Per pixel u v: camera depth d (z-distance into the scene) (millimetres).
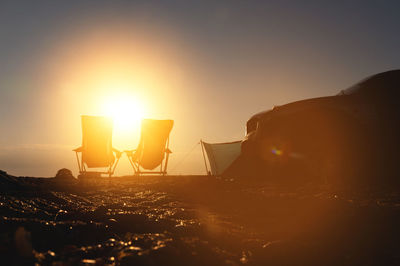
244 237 2605
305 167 6578
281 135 6738
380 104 5949
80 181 8367
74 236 2320
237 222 3250
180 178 8656
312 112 6461
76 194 5801
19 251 1648
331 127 6266
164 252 1862
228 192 5637
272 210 3861
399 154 5734
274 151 6836
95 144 8734
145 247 2029
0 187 5301
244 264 1950
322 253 2197
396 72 6199
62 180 8359
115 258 1762
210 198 5094
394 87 5996
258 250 2230
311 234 2721
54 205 4074
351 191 5051
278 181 6836
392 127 5816
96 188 6832
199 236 2547
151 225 2861
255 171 7379
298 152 6555
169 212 3787
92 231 2520
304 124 6527
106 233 2533
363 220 3191
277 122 6801
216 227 2871
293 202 4316
